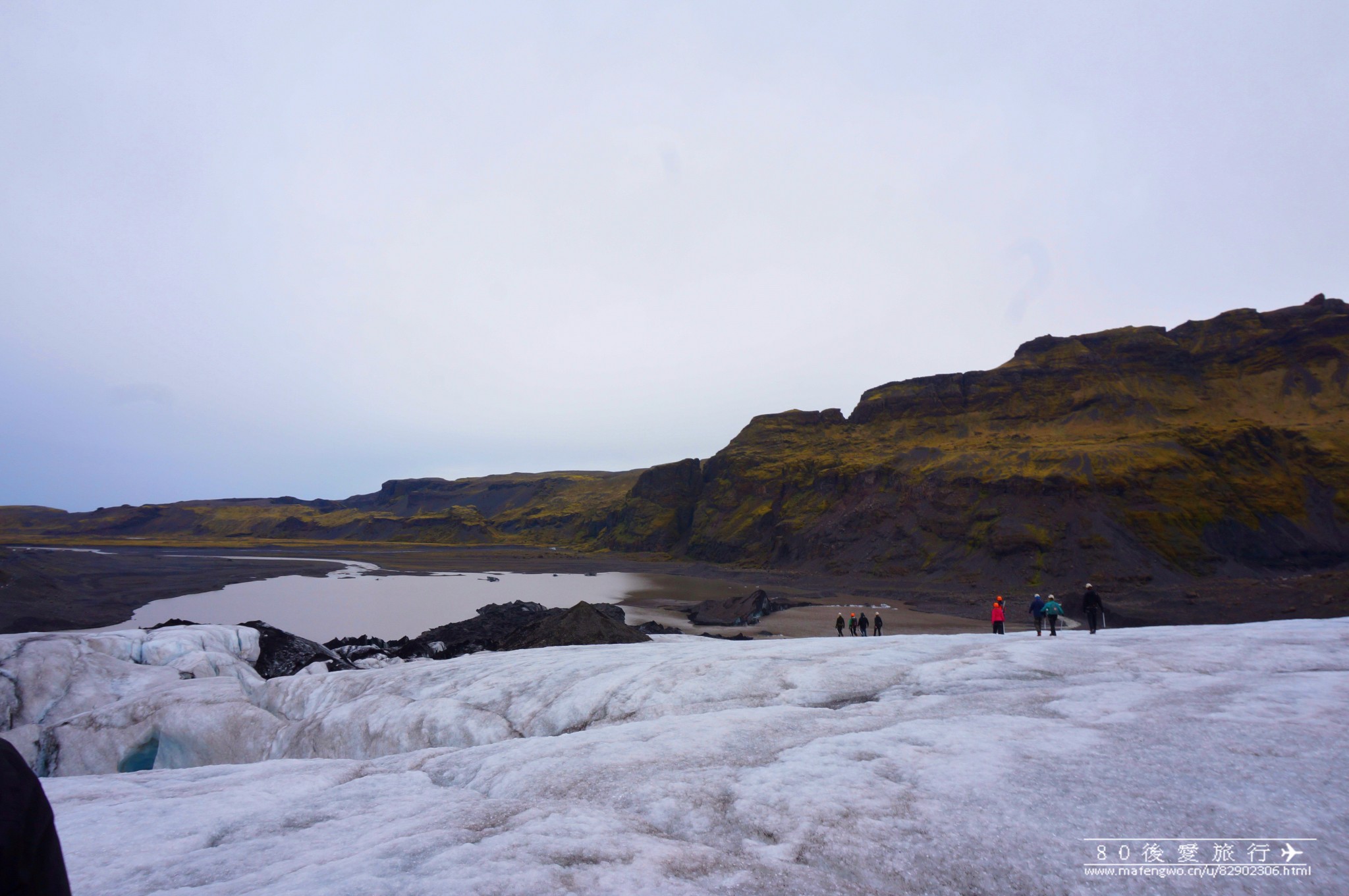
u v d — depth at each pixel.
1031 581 88.38
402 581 126.25
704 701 18.42
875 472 138.38
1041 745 11.23
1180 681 15.42
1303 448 103.69
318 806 11.49
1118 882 7.16
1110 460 106.69
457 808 10.22
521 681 23.73
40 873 2.44
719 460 199.75
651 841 8.36
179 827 10.84
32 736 24.75
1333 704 12.41
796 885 7.33
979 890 7.25
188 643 35.34
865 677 18.81
